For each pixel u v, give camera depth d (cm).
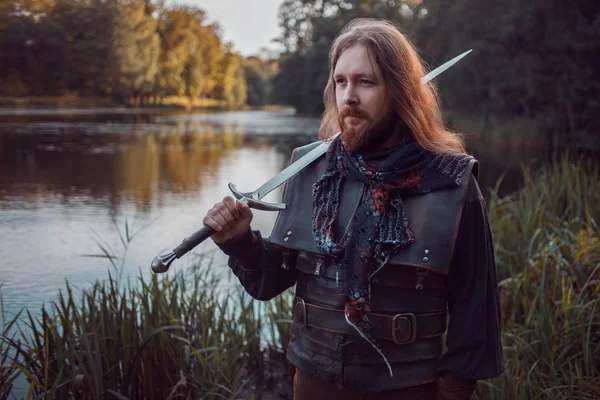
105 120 3206
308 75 5231
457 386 131
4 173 1088
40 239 600
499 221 430
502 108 2283
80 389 244
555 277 305
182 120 3662
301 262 140
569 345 267
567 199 452
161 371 278
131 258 530
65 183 998
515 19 1919
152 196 899
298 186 147
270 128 3033
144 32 5841
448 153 133
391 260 128
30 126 2416
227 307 388
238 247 140
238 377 299
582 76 1750
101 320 266
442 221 128
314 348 137
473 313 130
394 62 129
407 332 130
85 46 5303
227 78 8625
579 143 1728
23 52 5044
